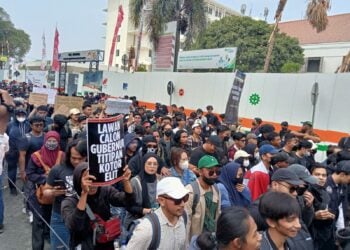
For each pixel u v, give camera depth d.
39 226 4.89
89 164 3.03
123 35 55.78
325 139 11.34
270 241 2.54
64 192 3.92
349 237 3.16
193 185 3.89
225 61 18.58
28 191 5.02
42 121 6.59
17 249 5.12
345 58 16.09
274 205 2.48
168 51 23.91
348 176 4.34
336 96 11.21
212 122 11.74
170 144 7.36
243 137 7.75
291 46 35.66
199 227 3.83
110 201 3.39
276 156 4.95
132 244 2.92
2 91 8.39
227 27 35.16
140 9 26.61
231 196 4.43
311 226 3.99
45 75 32.69
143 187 4.48
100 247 3.28
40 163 4.97
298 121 12.26
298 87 12.34
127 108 10.14
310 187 3.93
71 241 3.26
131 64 34.03
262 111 13.47
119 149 3.22
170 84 18.70
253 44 34.09
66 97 11.12
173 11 24.53
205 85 16.86
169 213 3.00
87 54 28.23
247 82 14.09
